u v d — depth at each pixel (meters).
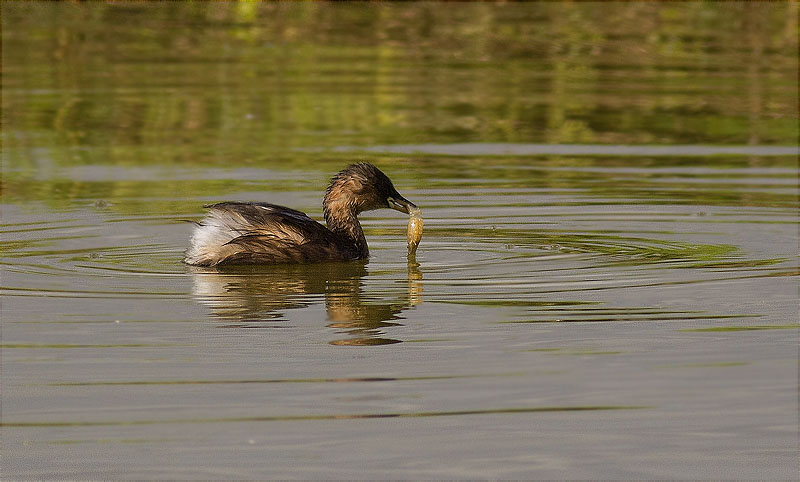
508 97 27.44
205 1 39.88
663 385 9.95
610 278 13.23
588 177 19.58
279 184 19.09
